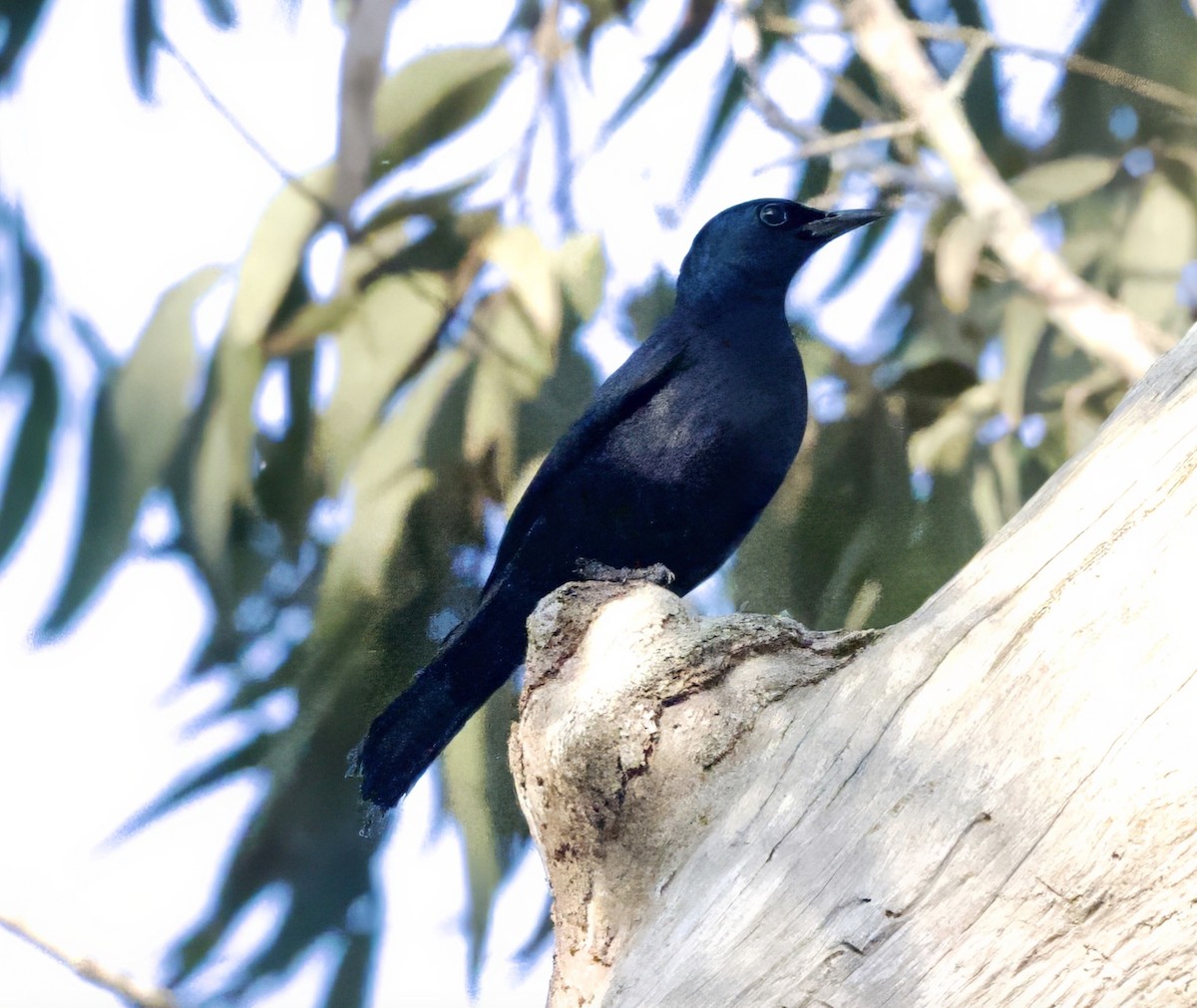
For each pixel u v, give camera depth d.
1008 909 4.33
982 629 4.86
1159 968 4.20
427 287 11.34
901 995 4.30
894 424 11.65
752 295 8.15
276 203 11.28
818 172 12.42
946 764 4.62
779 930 4.55
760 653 5.39
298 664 10.52
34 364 11.15
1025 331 12.46
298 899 10.56
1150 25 12.62
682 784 5.23
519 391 11.01
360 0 10.83
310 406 11.30
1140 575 4.71
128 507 11.00
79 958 9.25
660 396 7.75
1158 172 12.95
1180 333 12.70
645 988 4.70
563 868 5.50
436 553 10.66
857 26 12.52
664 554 7.88
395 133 11.49
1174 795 4.32
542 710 5.71
